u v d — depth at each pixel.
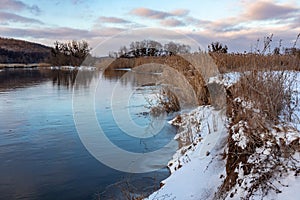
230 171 4.00
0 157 7.77
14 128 10.82
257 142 3.74
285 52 5.49
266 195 3.05
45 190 5.90
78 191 5.80
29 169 6.94
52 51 75.00
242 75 5.30
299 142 3.28
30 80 34.25
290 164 3.19
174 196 4.54
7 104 16.23
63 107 14.84
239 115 4.63
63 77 39.38
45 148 8.48
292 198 2.83
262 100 4.20
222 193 3.78
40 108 14.78
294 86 5.35
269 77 4.52
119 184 5.97
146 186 5.73
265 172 3.23
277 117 4.00
